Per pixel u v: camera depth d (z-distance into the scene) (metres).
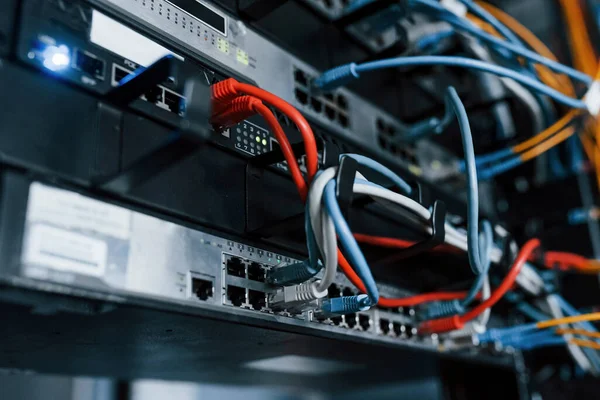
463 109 0.67
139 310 0.48
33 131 0.45
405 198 0.62
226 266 0.57
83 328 0.55
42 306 0.45
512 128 1.17
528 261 0.92
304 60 0.80
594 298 1.12
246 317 0.56
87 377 1.02
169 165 0.47
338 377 1.15
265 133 0.68
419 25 1.02
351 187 0.54
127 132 0.53
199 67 0.63
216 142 0.60
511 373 1.09
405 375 1.13
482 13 0.90
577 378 1.11
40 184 0.44
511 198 1.27
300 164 0.70
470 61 0.73
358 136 0.86
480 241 0.77
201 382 1.15
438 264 0.92
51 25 0.50
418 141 0.99
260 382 1.17
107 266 0.46
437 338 0.85
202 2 0.67
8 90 0.45
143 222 0.51
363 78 0.92
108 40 0.54
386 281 0.80
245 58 0.70
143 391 1.22
